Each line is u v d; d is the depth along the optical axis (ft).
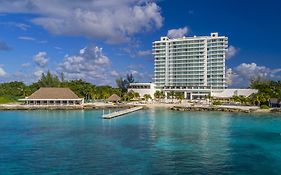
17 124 336.90
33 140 237.86
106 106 585.22
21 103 625.41
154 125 332.39
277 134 271.90
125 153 194.39
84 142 230.07
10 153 194.08
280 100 565.12
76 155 188.55
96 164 168.96
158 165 167.53
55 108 540.11
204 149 206.90
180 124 342.44
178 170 158.81
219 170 159.84
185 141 235.20
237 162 174.70
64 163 171.01
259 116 444.55
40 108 535.60
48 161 175.11
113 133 273.75
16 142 229.66
